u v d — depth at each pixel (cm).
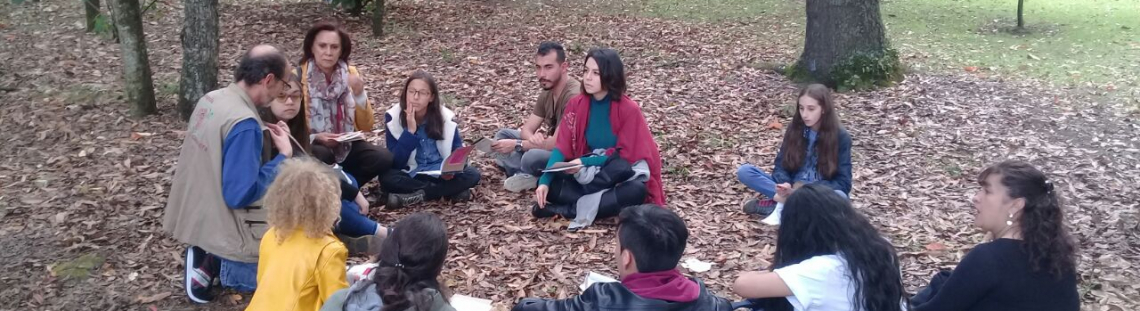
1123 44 1238
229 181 392
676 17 1382
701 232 539
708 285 464
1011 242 303
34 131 709
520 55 1055
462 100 848
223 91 409
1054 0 1614
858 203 602
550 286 461
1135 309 445
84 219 538
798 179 541
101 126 723
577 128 534
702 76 975
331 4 1188
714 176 648
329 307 293
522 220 553
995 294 302
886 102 880
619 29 1253
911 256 511
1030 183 300
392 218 552
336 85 525
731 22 1355
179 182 414
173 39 1052
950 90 935
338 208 344
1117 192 627
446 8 1352
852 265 293
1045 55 1163
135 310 429
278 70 406
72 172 620
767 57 1086
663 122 786
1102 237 542
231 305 432
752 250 511
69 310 429
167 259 486
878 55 948
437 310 284
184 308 430
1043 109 863
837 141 518
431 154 576
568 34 1202
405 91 559
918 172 670
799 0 1561
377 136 731
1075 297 305
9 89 820
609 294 294
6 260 479
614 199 531
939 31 1340
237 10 1213
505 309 431
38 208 554
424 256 281
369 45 1074
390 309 274
